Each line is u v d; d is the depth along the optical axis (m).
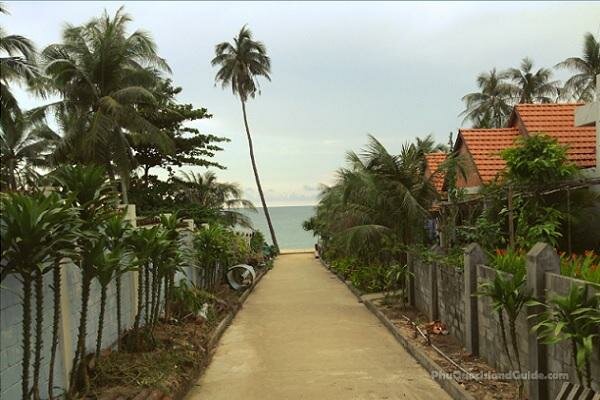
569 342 4.77
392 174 12.92
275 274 26.91
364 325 11.59
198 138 28.55
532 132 15.12
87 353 6.39
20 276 4.80
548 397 5.25
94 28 21.17
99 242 5.37
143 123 21.56
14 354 4.70
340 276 23.31
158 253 7.34
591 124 11.87
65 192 5.41
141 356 6.95
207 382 7.42
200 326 10.00
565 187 10.50
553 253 5.34
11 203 4.25
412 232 13.18
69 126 20.64
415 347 8.55
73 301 6.00
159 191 27.16
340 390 6.84
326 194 26.31
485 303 7.24
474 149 16.31
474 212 13.90
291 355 8.92
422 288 11.70
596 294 4.19
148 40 22.05
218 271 15.91
